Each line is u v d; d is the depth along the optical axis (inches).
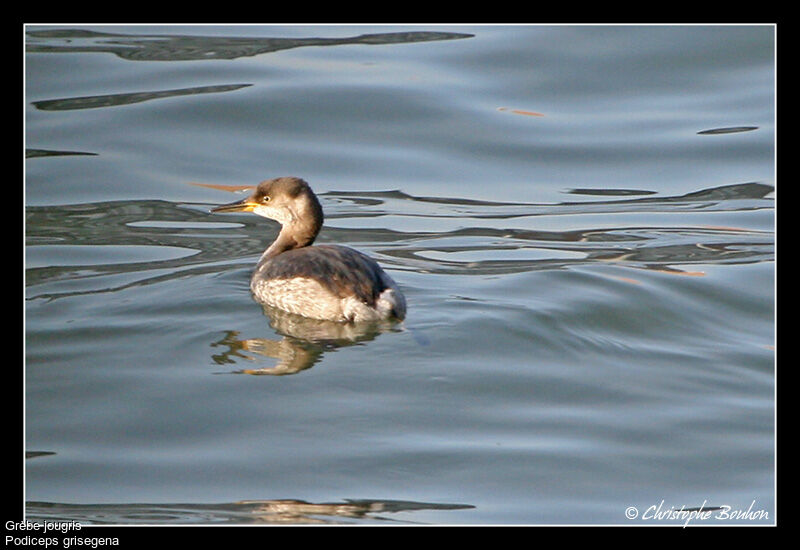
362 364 473.1
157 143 745.6
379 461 413.4
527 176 740.0
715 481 411.2
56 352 482.3
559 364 482.3
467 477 406.6
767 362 494.3
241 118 774.5
